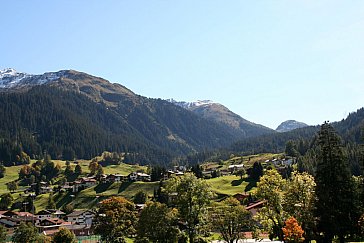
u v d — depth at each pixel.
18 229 106.44
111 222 93.38
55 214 175.75
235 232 83.25
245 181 193.12
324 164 64.62
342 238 63.75
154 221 79.12
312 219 62.97
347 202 62.59
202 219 73.69
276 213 65.44
